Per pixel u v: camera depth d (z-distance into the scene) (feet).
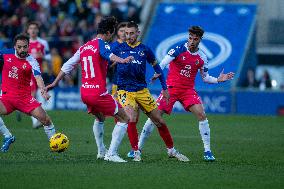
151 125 112.16
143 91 107.86
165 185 84.99
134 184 85.25
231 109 208.23
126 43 107.45
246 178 91.35
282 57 264.11
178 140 140.15
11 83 110.22
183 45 110.83
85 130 156.87
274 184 87.45
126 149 125.29
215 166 102.06
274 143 137.39
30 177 88.53
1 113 111.14
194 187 84.23
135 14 255.91
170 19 257.14
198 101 110.83
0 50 109.60
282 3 265.54
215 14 256.32
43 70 179.22
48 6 262.88
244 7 257.34
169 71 113.19
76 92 218.18
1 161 102.78
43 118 110.32
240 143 136.87
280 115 204.44
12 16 260.42
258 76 264.11
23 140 134.92
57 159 106.93
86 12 258.57
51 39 229.66
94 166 98.27
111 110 103.09
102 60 101.96
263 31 266.16
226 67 236.63
